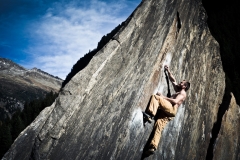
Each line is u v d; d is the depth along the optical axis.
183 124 7.75
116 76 5.94
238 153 9.64
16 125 38.38
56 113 4.95
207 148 8.70
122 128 5.80
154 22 6.93
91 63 5.57
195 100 8.34
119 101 5.87
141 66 6.46
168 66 7.36
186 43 8.19
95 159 5.29
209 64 9.15
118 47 6.04
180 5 7.93
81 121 5.22
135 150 6.11
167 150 7.10
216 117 9.27
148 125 6.36
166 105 6.09
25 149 4.67
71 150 4.98
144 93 6.39
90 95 5.48
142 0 6.86
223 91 9.62
